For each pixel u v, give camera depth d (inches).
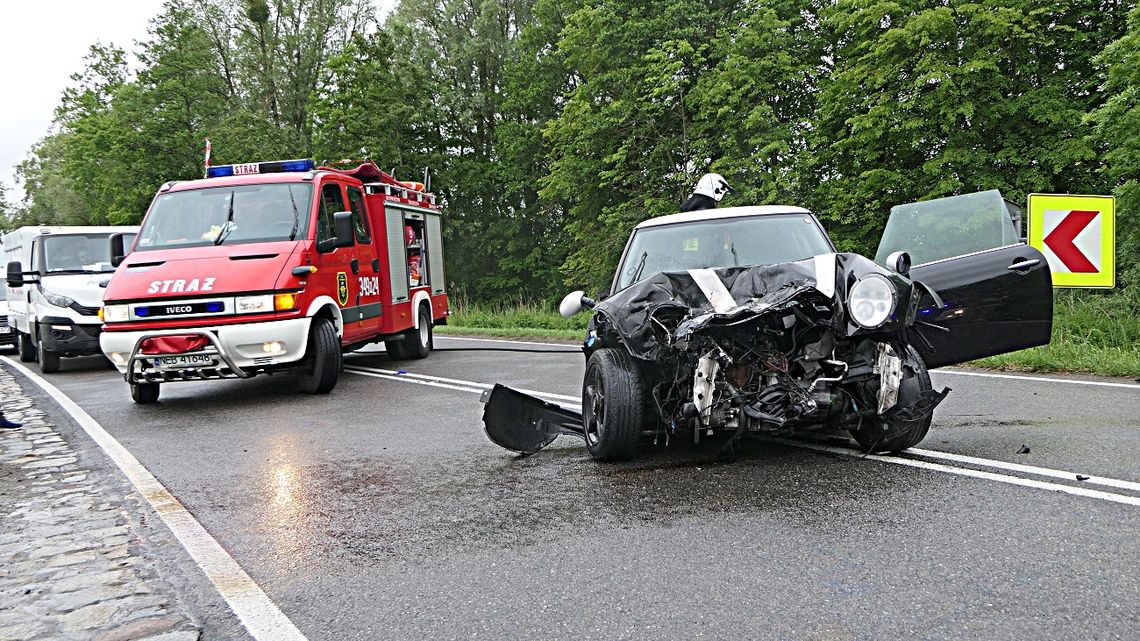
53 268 612.1
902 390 204.8
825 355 203.8
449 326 1069.8
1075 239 403.2
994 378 362.3
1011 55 813.9
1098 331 526.3
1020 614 118.3
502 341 751.7
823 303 202.7
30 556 169.3
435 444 268.5
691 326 196.1
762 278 219.3
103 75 1884.8
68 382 533.6
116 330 370.6
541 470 222.8
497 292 1631.4
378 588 142.9
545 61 1487.5
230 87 1726.1
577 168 1184.8
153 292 369.1
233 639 124.3
